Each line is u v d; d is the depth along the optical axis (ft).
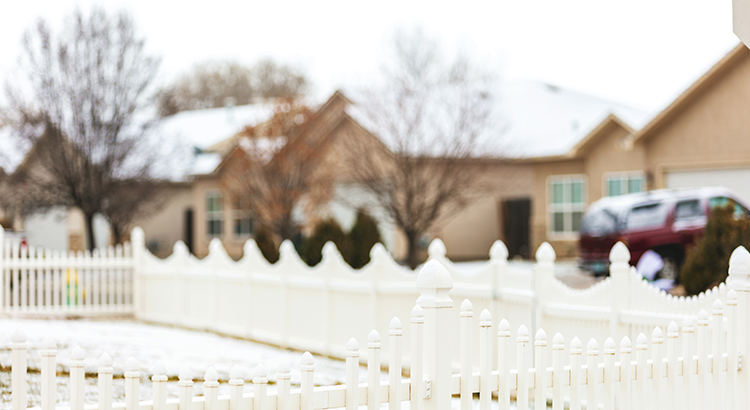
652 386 17.29
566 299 26.27
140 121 77.00
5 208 73.97
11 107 71.72
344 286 34.99
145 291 50.14
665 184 74.54
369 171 72.49
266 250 62.44
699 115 71.77
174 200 120.78
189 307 46.37
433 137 71.26
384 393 13.83
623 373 16.61
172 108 79.20
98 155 73.67
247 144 83.20
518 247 100.83
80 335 37.81
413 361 13.89
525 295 27.22
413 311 13.93
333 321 35.78
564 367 15.85
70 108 72.74
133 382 11.78
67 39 72.49
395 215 70.74
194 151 117.29
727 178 70.38
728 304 18.98
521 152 82.89
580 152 88.79
